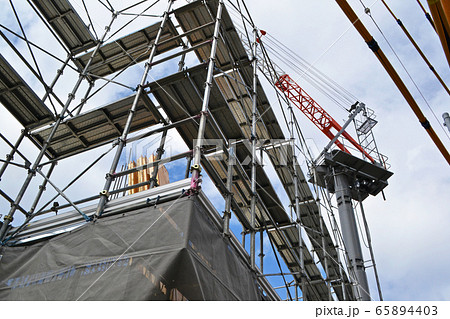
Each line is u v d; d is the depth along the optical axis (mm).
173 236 8148
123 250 8367
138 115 14977
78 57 19375
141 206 9406
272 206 17922
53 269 8758
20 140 14930
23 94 14398
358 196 31859
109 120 14875
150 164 10539
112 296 7531
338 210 31188
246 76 19734
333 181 33281
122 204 9734
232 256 10023
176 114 14398
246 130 21703
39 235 10188
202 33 18672
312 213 23422
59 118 14516
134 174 18922
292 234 20594
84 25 18453
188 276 7676
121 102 14258
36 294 8336
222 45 18719
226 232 10117
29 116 15062
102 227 9086
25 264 9289
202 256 8430
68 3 17766
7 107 14766
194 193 8969
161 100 13906
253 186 13773
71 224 10062
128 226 8836
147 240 8312
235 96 20844
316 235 24156
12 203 11570
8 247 9938
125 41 19188
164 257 7770
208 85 12203
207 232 9047
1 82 13984
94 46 19141
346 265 23812
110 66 20109
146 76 13555
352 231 29359
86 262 8500
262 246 16938
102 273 8086
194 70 13188
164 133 15234
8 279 9055
